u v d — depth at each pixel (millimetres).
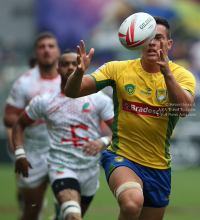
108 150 17469
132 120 16609
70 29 74625
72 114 21062
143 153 16828
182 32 73375
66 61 20875
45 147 24547
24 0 76875
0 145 62594
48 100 21141
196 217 30500
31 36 76625
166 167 17234
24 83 26000
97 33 74312
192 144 62625
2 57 74500
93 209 33250
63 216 19281
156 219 17734
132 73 16703
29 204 24500
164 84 16406
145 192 17062
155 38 16062
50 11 74562
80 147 21031
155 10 73438
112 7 74062
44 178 24594
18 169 21438
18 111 26141
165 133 16781
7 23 77000
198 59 72062
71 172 20766
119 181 16031
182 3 73562
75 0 74438
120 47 73125
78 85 15711
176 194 41219
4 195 39312
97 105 21297
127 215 15250
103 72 16922
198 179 51625
